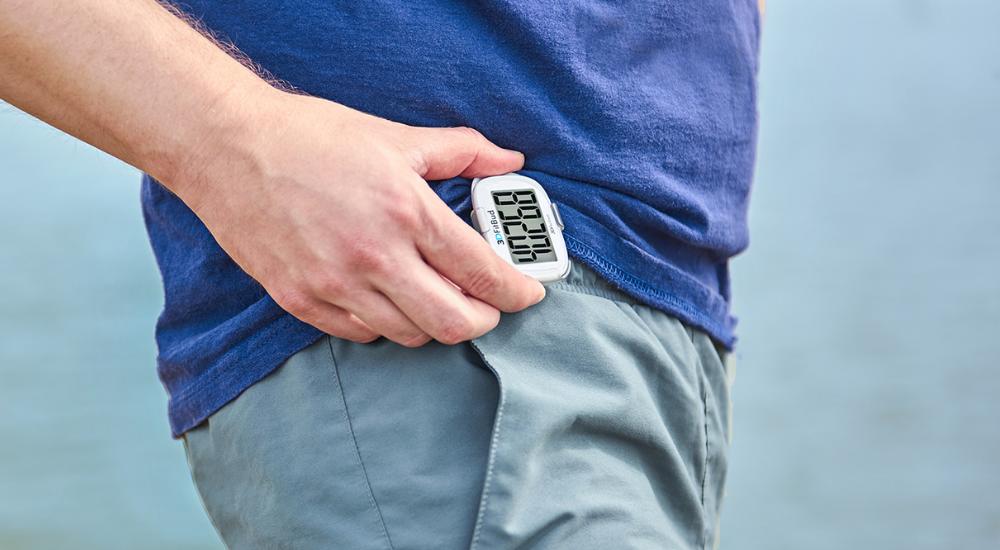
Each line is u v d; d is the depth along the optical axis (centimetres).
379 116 117
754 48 144
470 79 117
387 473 114
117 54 105
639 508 119
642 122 124
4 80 105
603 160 122
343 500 115
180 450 490
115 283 614
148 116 106
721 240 136
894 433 496
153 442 493
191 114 106
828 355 557
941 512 443
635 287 124
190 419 126
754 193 716
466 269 110
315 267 107
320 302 110
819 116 805
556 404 114
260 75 118
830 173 737
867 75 845
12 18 101
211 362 123
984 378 527
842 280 620
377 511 114
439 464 114
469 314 111
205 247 123
